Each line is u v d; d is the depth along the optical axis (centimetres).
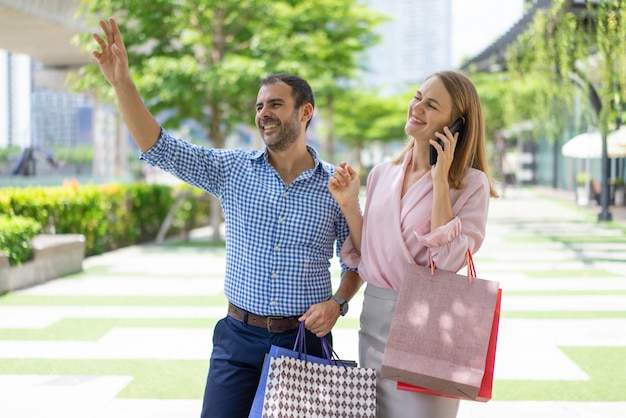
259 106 281
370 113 4472
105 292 845
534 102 2053
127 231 1370
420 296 242
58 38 1727
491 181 267
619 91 1407
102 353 570
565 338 608
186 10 1323
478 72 2259
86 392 473
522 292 827
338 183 271
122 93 260
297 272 276
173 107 1412
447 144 241
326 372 250
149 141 268
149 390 477
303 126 284
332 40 2012
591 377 499
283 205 277
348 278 291
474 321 236
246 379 277
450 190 256
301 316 277
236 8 1348
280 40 1392
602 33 1250
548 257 1134
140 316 708
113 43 260
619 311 714
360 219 279
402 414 252
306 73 1370
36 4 1423
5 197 993
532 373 511
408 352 239
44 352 573
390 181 269
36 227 909
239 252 282
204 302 779
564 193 3134
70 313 723
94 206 1221
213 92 1288
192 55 1427
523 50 1616
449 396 239
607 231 1533
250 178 282
